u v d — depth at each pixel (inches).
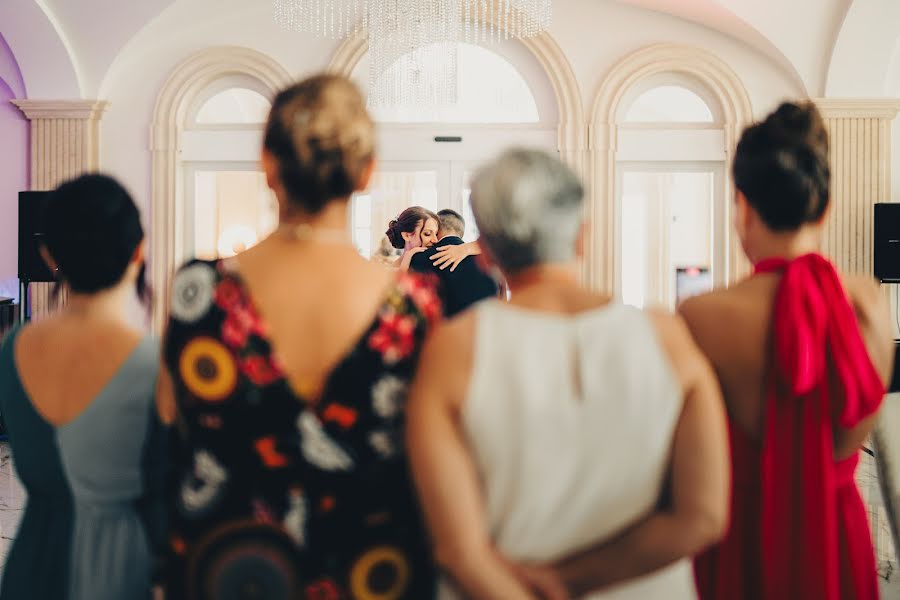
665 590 49.8
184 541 50.9
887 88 305.3
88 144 317.4
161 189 321.4
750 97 313.9
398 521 51.3
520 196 48.4
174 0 303.3
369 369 49.9
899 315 301.3
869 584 64.1
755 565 62.8
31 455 60.4
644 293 428.8
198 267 52.0
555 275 49.3
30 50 305.4
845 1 283.3
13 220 322.0
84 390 59.8
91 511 60.4
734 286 63.7
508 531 46.5
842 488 64.6
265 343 49.6
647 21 314.5
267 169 53.1
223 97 342.3
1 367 61.4
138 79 321.4
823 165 62.1
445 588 49.6
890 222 281.6
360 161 52.2
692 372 47.6
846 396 59.4
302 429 49.2
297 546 49.6
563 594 46.1
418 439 45.5
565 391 45.9
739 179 64.0
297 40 319.3
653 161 318.7
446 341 46.6
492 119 361.4
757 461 62.9
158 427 60.0
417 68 264.7
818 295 59.7
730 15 299.1
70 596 59.6
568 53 315.0
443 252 148.2
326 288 50.6
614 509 46.7
